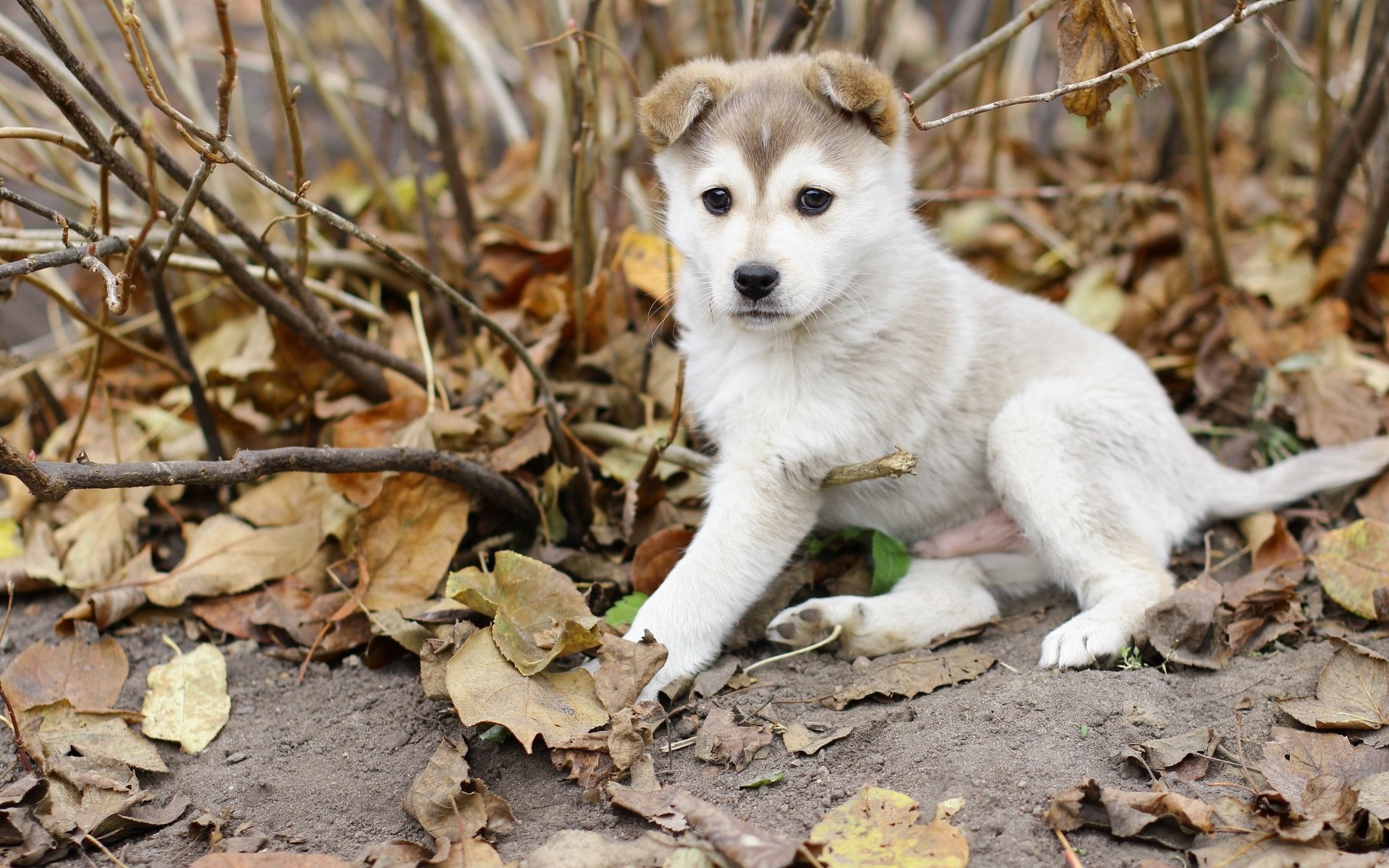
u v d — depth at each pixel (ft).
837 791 3.19
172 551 3.82
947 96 4.95
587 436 3.88
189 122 3.22
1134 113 5.01
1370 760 3.16
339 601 3.61
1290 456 3.93
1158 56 3.31
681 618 3.46
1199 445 3.96
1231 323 4.13
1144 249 4.37
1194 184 4.63
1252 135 4.76
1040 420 3.63
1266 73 4.64
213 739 3.40
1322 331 4.08
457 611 3.49
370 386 3.89
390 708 3.43
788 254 3.47
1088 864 3.05
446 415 3.72
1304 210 4.47
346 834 3.20
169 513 3.87
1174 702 3.32
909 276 3.66
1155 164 4.61
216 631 3.65
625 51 4.46
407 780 3.28
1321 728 3.24
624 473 3.81
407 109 4.09
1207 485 3.77
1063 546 3.60
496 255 4.21
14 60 3.28
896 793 3.13
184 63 4.31
